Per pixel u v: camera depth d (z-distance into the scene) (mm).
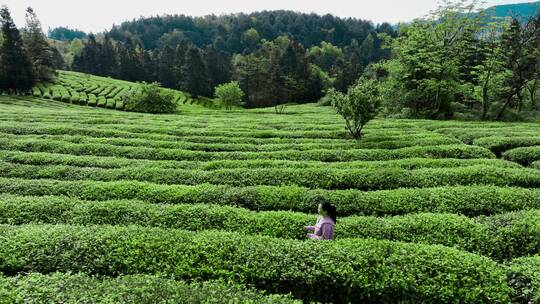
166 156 22734
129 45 151000
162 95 70312
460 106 49719
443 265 8719
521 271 8781
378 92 27047
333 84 111562
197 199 15023
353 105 26594
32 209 13047
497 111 48062
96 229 10578
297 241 9859
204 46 176625
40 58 93875
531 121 44062
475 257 9211
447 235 11328
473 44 50219
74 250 9453
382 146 24797
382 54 161375
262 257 9008
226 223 12336
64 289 7266
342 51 165625
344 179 17328
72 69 130625
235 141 28125
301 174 17781
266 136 30578
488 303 7902
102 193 15367
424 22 47500
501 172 17125
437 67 45594
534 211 12516
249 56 111812
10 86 75625
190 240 9828
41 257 9258
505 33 43781
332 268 8539
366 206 14344
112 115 44438
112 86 98312
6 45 75375
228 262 8867
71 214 12859
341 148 25094
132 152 23062
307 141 27828
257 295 7371
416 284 8211
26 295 6918
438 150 22656
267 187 15773
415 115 49000
